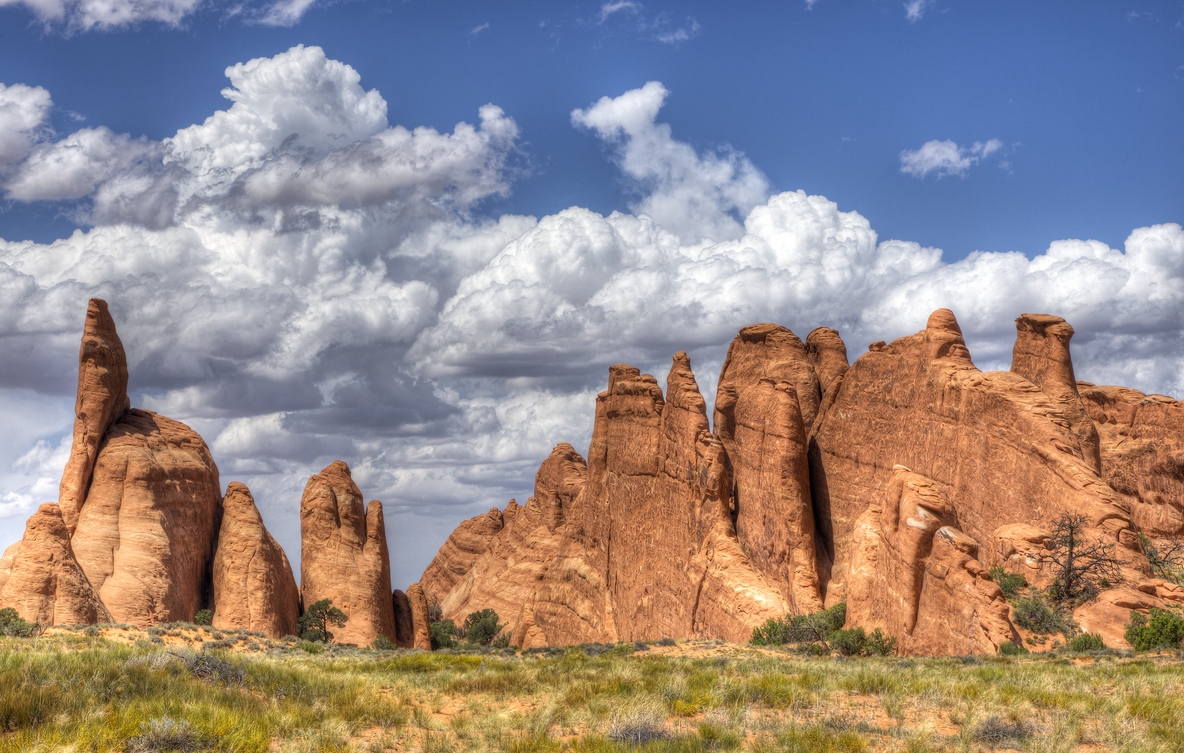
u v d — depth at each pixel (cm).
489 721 2095
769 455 6338
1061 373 6906
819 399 7275
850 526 6488
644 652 4441
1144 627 3800
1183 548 6906
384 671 3052
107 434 7325
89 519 6781
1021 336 7219
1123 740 1886
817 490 6775
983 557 5553
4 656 2312
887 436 6406
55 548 5612
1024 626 4262
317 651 4203
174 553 6919
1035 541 4988
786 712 2188
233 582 7069
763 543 6281
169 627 4256
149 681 2092
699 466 6656
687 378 7175
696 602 6306
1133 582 4581
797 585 5956
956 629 4197
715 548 6353
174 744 1709
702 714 2186
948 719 2150
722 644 4572
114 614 6197
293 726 1938
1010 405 5597
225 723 1827
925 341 6312
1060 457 5262
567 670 2942
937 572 4378
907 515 4641
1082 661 3366
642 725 1936
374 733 1995
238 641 4222
